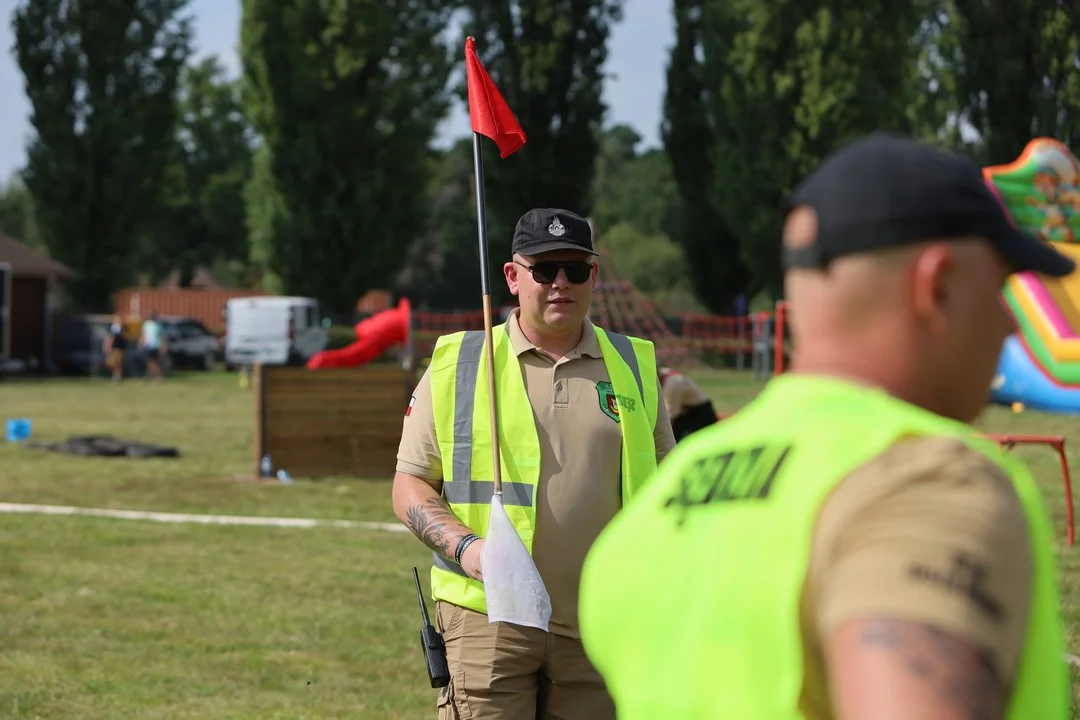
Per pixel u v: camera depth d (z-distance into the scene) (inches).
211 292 2413.9
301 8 1829.5
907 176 58.2
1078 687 266.1
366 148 1882.4
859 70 1733.5
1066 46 1566.2
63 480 646.5
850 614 51.9
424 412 178.7
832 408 59.7
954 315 58.8
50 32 2004.2
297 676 311.1
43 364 1801.2
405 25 1889.8
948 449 55.6
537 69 1908.2
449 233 3516.2
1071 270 61.1
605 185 4559.5
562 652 170.6
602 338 179.6
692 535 62.7
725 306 2046.0
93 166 2032.5
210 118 3410.4
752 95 1777.8
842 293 59.6
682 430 291.6
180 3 2057.1
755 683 57.2
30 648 332.2
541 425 173.6
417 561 443.5
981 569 51.6
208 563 438.9
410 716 281.9
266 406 643.5
